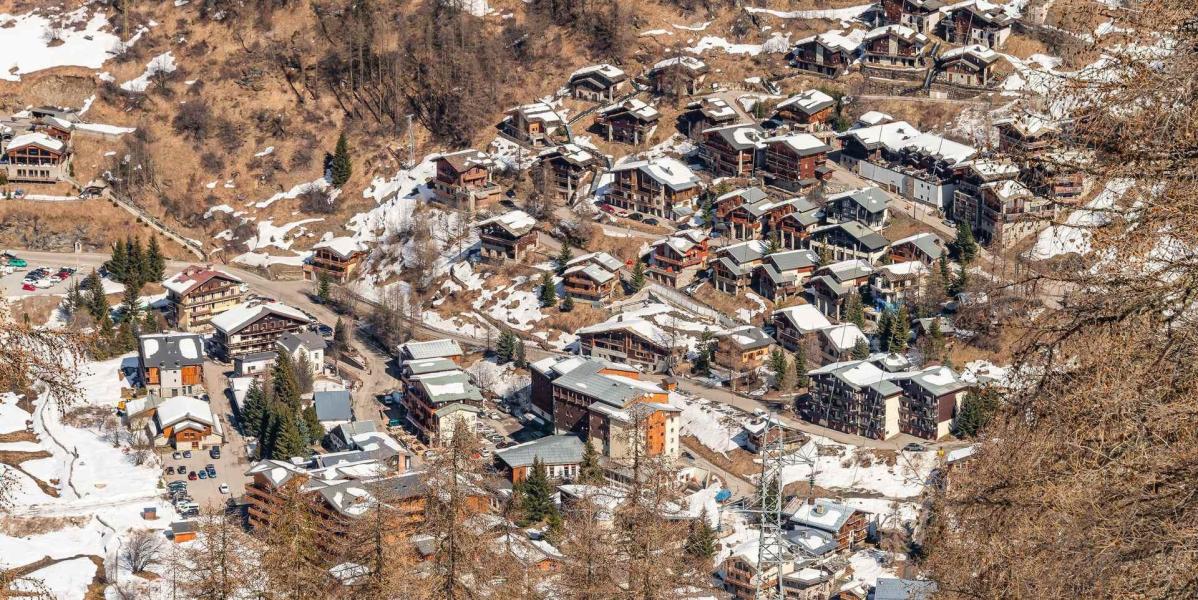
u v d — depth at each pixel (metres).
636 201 144.38
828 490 100.44
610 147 155.38
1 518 96.12
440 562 33.94
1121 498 17.77
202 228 154.12
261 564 44.97
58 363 30.03
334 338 130.25
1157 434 17.78
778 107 153.62
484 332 130.50
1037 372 19.48
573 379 111.88
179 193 157.00
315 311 138.75
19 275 143.75
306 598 42.31
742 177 146.25
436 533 33.84
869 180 143.12
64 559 91.88
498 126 160.12
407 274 140.00
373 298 140.25
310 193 155.12
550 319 129.62
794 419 110.62
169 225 154.62
